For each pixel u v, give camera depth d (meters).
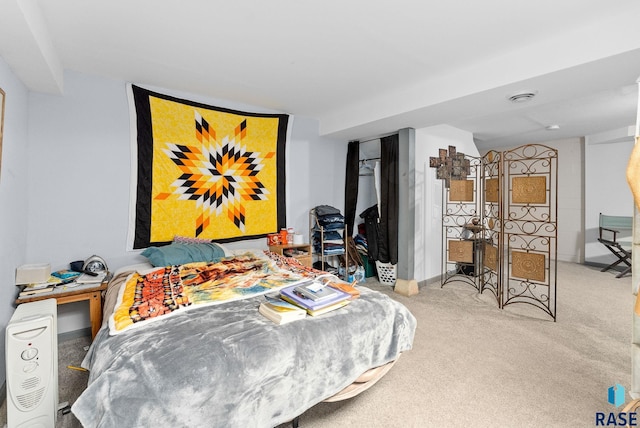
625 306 3.41
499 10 1.81
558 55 2.10
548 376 2.06
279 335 1.45
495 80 2.42
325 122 4.11
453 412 1.72
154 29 1.99
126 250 2.85
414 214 3.85
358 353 1.66
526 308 3.37
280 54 2.35
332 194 4.45
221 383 1.22
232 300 1.87
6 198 1.98
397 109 3.18
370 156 4.74
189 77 2.77
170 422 1.12
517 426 1.61
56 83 2.28
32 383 1.54
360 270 4.33
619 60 1.95
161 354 1.25
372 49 2.27
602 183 5.29
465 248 4.12
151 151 2.94
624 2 1.74
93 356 1.42
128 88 2.82
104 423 1.06
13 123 2.09
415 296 3.79
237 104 3.49
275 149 3.80
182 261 2.69
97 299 2.32
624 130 4.66
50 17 1.84
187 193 3.14
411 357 2.31
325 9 1.80
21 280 2.14
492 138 5.59
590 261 5.42
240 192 3.52
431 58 2.41
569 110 3.79
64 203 2.56
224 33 2.05
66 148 2.56
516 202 3.38
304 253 3.79
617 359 2.28
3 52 1.82
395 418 1.68
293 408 1.40
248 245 3.61
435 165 4.37
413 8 1.79
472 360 2.27
